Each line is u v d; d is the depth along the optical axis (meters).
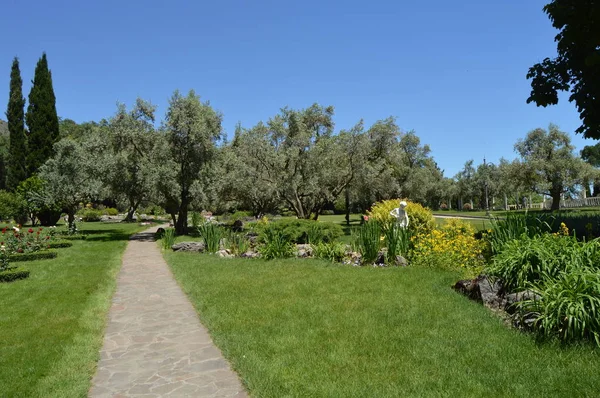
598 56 8.80
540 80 11.73
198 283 8.42
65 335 5.37
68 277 9.59
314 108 24.50
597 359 3.73
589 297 4.11
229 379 4.02
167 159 21.27
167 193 21.64
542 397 3.21
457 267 7.95
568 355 3.86
